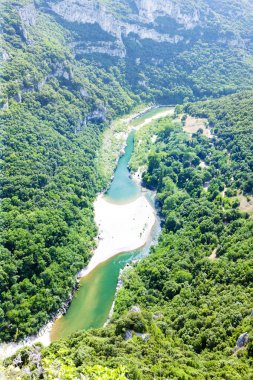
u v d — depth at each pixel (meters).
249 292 104.88
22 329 119.50
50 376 41.25
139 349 84.31
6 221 138.50
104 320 130.00
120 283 142.62
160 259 141.88
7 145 167.50
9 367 42.62
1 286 123.25
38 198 155.88
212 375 75.81
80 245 151.75
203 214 158.12
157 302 123.56
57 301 131.00
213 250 137.62
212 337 91.81
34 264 133.38
